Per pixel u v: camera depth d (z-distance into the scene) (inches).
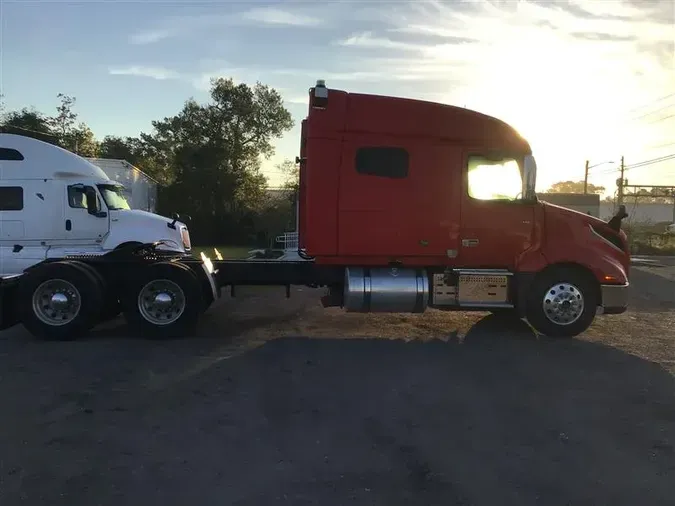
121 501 145.5
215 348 314.3
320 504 144.9
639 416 210.7
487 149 344.2
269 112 1939.0
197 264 349.4
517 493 151.5
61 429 193.6
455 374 265.1
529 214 347.9
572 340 342.3
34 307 328.2
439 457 173.8
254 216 1843.0
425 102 345.4
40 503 144.2
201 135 1895.9
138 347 316.2
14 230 485.7
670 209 3853.3
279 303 479.8
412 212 343.0
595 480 159.3
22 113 1875.0
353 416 208.4
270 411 212.7
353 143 339.0
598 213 2306.8
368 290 342.3
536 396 233.5
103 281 335.0
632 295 571.2
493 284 349.4
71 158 500.7
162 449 177.9
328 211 340.2
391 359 291.9
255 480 157.6
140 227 502.9
